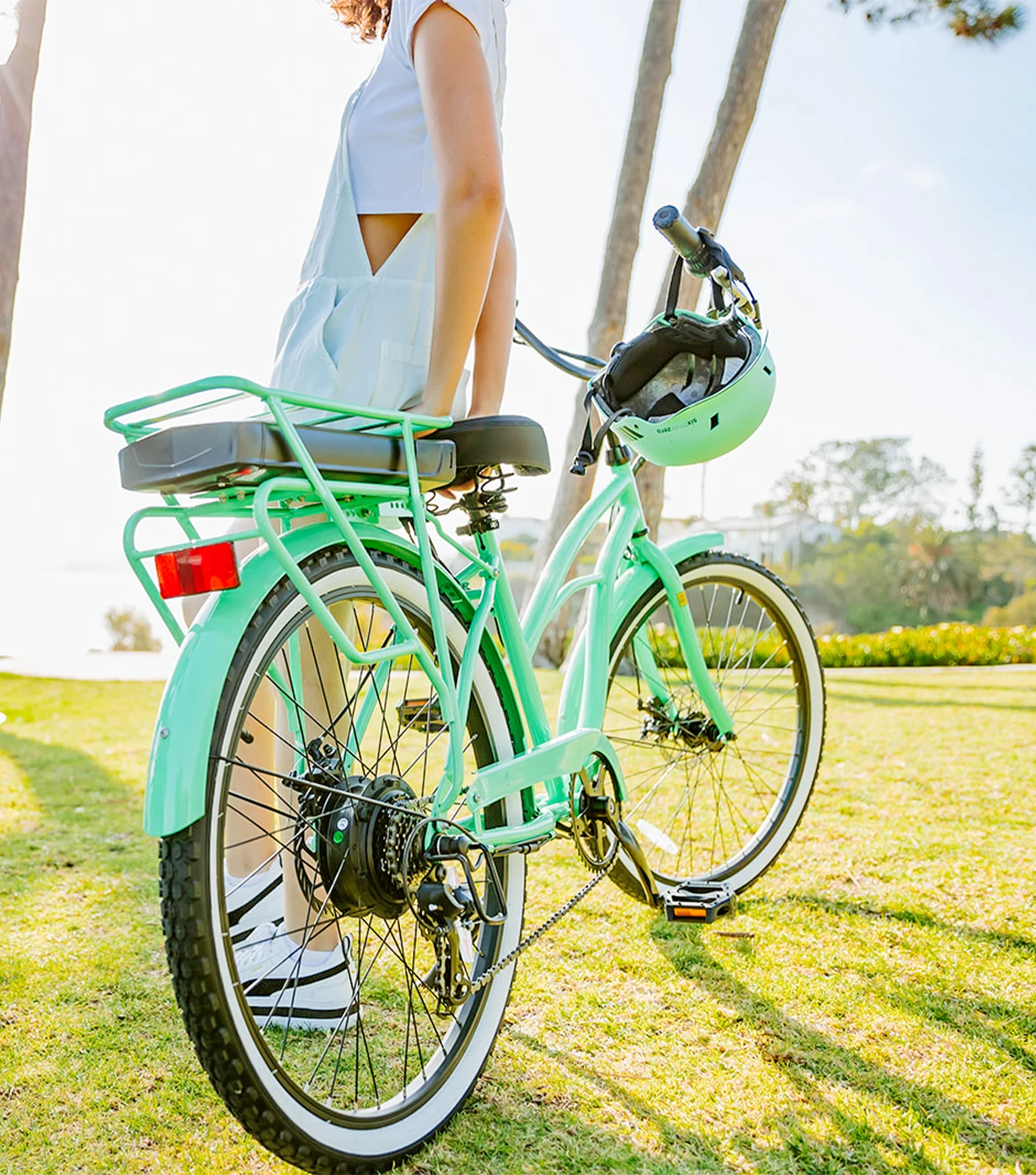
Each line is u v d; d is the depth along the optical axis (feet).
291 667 4.47
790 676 7.73
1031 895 6.97
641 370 5.79
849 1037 4.98
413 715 4.86
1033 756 12.39
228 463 3.25
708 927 6.52
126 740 14.93
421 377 4.95
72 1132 4.20
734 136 18.30
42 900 7.23
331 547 4.02
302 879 4.09
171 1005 5.42
